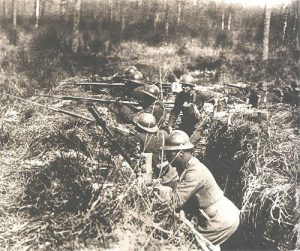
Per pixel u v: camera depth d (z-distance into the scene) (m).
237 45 19.50
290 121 6.23
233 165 5.61
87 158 5.32
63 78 11.97
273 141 5.40
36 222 3.99
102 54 15.77
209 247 4.13
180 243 3.98
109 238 3.83
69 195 4.15
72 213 4.05
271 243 4.91
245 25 20.61
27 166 5.32
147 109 6.40
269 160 5.18
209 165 6.07
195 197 4.48
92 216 3.92
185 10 21.73
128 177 4.68
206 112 7.18
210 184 4.45
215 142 6.11
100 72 13.52
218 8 21.55
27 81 10.97
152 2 20.98
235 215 4.54
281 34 17.56
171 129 6.54
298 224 4.75
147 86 6.57
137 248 3.76
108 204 4.02
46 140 5.95
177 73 15.53
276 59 15.84
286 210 4.86
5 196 4.52
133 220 4.02
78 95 9.16
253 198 5.06
